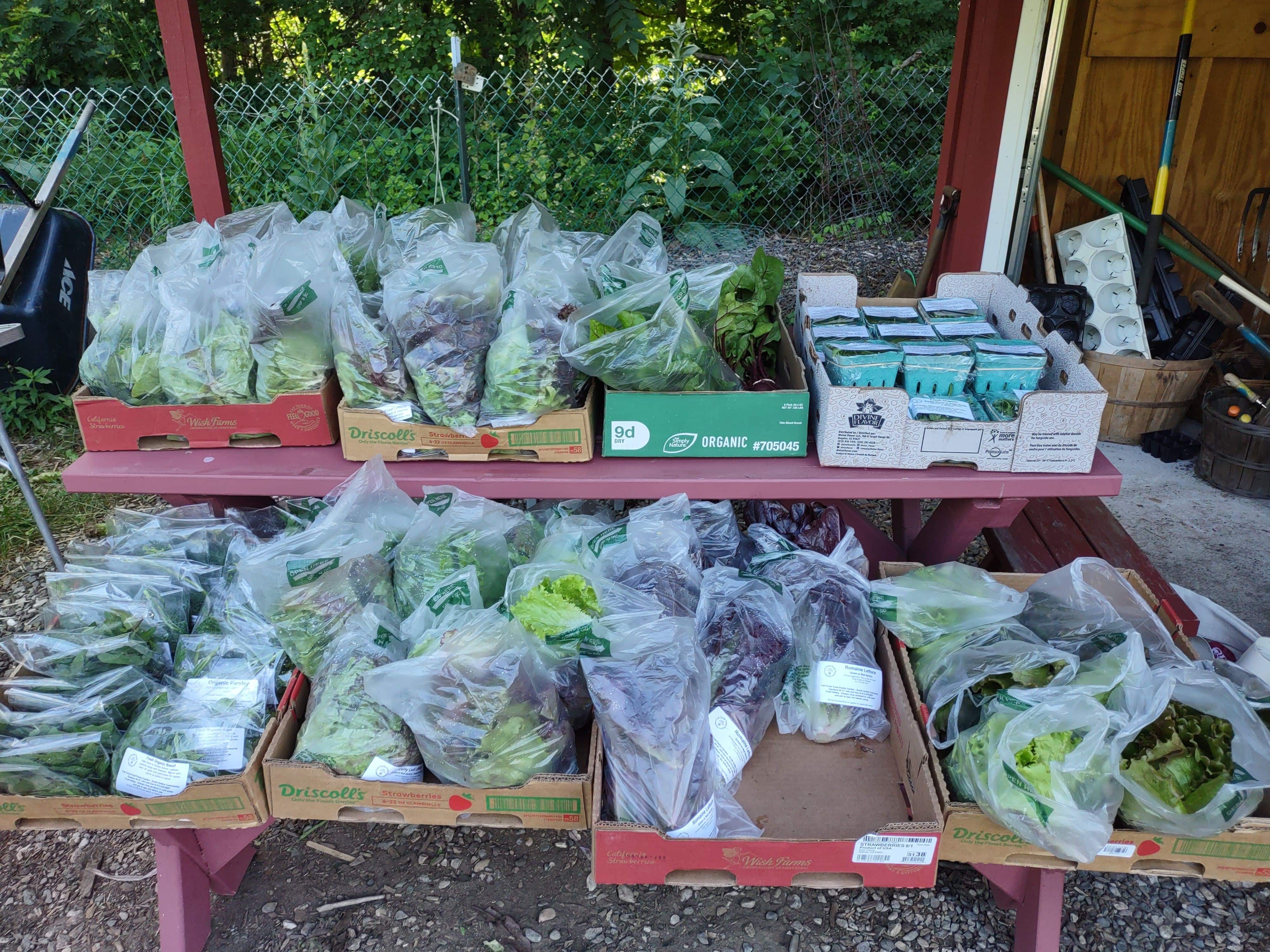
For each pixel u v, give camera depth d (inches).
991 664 67.4
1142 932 73.2
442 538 73.4
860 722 72.0
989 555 105.4
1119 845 57.7
